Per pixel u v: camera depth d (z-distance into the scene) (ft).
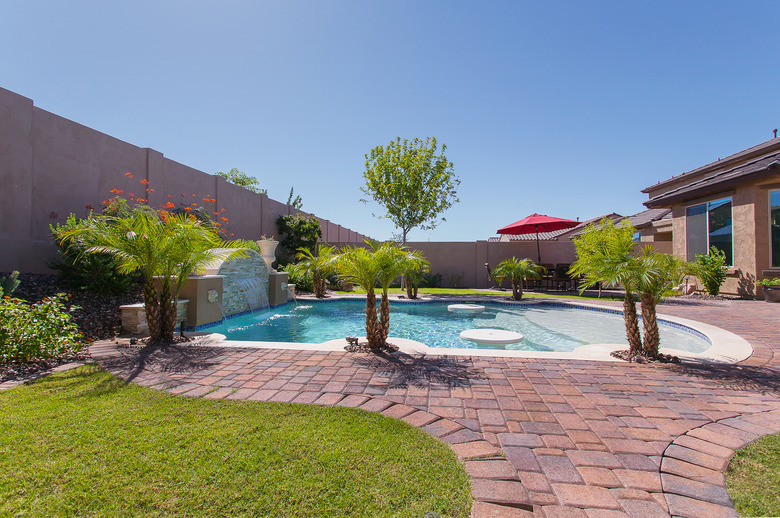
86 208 31.96
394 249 18.80
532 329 27.86
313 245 67.10
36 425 8.95
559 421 9.63
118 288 26.07
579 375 13.67
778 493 6.57
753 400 11.16
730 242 38.58
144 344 18.57
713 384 12.64
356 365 14.93
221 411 9.97
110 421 9.23
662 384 12.64
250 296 34.12
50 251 28.84
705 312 29.14
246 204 56.90
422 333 26.50
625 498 6.43
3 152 26.27
